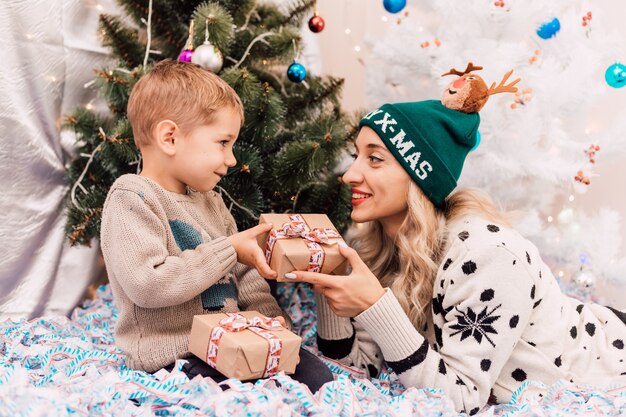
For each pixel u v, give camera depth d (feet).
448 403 3.60
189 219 3.89
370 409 3.43
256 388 3.28
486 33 5.98
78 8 5.75
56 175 5.80
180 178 3.92
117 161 5.24
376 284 3.80
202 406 3.17
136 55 5.57
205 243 3.81
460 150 4.34
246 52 5.17
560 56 6.10
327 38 7.84
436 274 4.25
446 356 3.90
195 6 5.53
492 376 3.86
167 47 5.63
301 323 5.37
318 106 5.85
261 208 5.30
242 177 5.13
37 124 5.62
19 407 2.83
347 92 7.99
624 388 4.10
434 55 5.97
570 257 6.51
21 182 5.58
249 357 3.31
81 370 3.84
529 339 4.15
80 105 5.91
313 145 4.91
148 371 3.74
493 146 5.90
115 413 3.08
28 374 3.64
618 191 6.91
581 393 3.98
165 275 3.46
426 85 6.43
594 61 5.80
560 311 4.30
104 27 5.49
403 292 4.35
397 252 4.78
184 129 3.80
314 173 5.15
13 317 5.47
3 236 5.50
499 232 4.05
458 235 4.12
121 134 4.90
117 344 3.87
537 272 4.05
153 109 3.82
